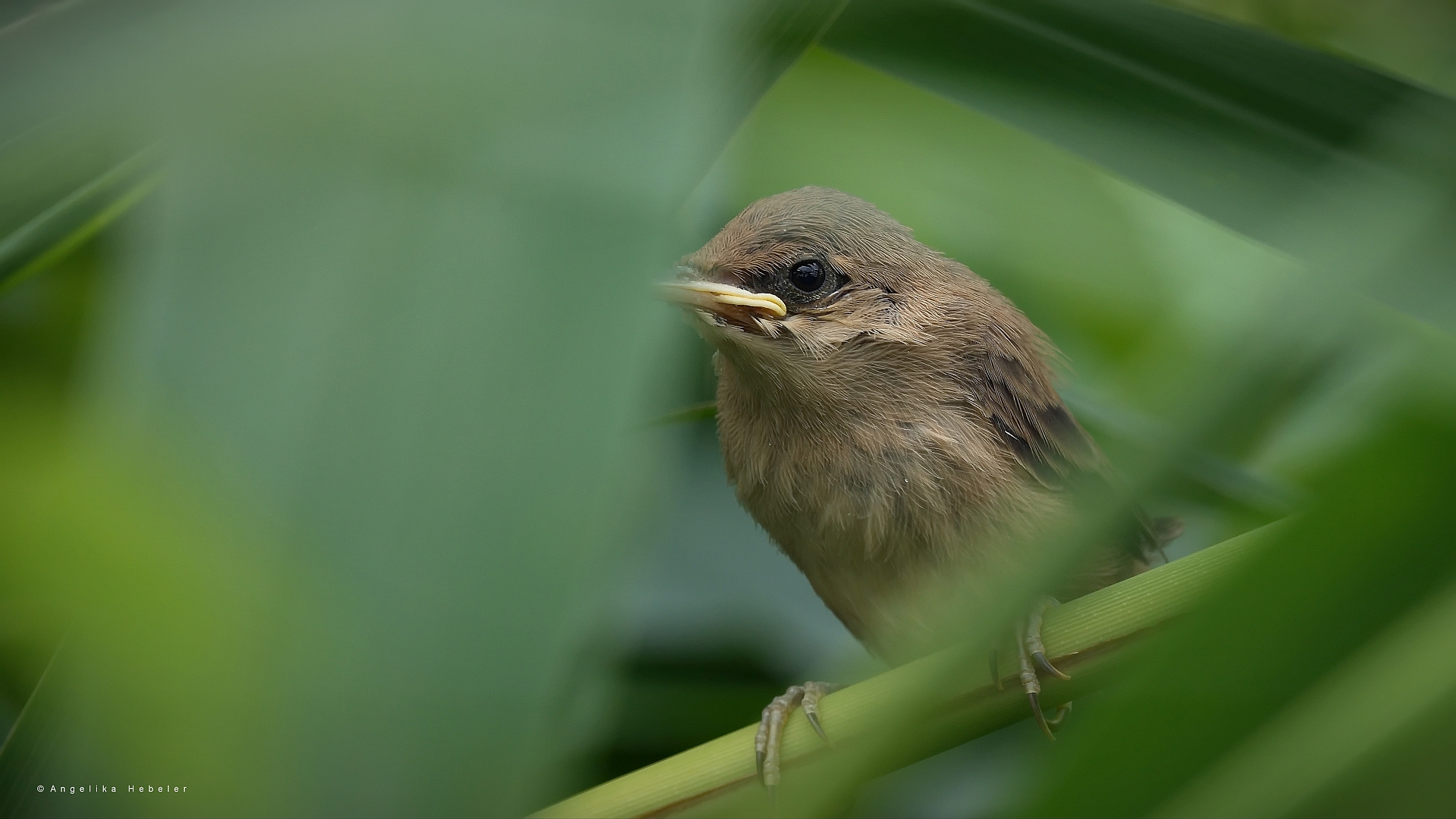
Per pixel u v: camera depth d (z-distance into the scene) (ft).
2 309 4.59
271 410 1.65
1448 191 3.02
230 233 1.78
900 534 7.16
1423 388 2.62
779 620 8.29
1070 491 7.50
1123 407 7.00
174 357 1.68
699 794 5.00
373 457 1.64
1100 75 3.99
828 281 7.30
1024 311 7.63
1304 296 2.47
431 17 1.98
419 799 1.53
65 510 1.59
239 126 1.87
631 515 1.78
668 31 1.97
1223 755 2.53
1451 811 2.51
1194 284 7.22
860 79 6.94
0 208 2.71
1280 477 5.92
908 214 7.37
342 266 1.74
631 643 7.75
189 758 1.53
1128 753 2.55
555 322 1.72
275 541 1.59
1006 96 4.02
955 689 2.31
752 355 7.19
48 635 3.65
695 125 1.89
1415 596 2.49
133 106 2.07
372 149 1.83
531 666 1.55
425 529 1.62
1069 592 7.19
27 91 2.36
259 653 1.56
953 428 7.23
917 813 7.45
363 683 1.56
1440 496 2.44
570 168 1.83
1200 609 2.54
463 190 1.81
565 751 2.03
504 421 1.66
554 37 1.95
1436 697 2.50
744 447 7.55
